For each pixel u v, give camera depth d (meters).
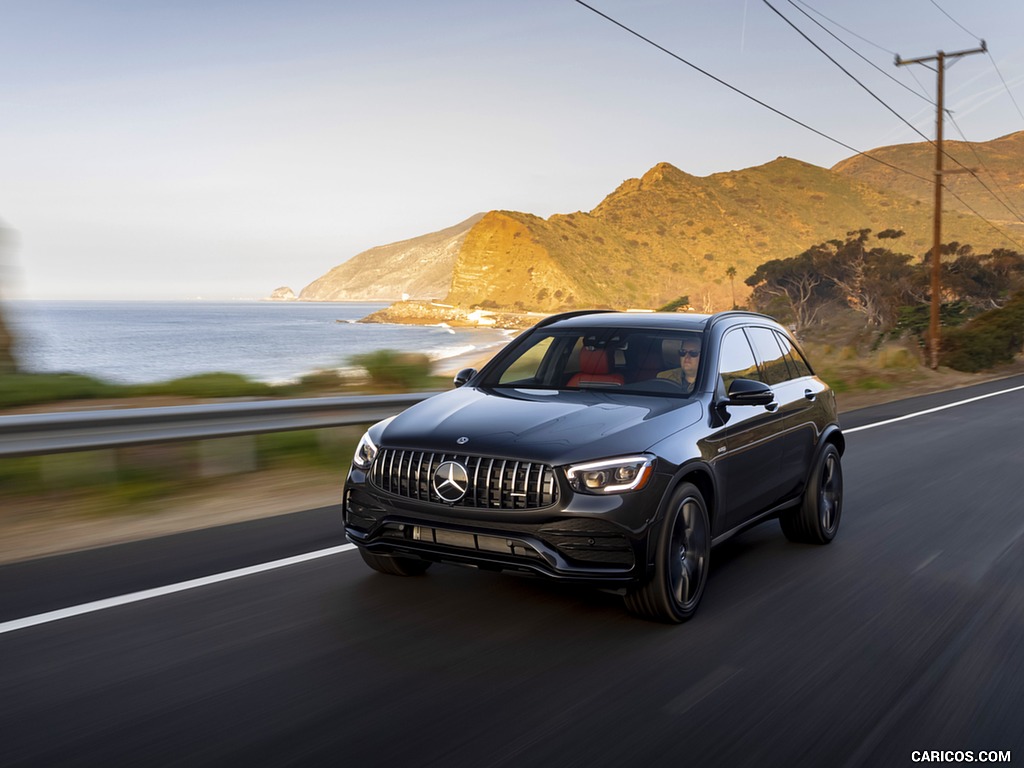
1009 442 12.22
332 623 4.35
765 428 5.35
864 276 112.94
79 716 3.26
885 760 3.07
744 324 5.85
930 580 5.41
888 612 4.76
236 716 3.29
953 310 64.81
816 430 6.12
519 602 4.71
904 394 22.62
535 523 4.06
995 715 3.46
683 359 5.20
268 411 8.35
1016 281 98.56
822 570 5.60
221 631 4.21
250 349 113.31
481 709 3.39
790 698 3.58
